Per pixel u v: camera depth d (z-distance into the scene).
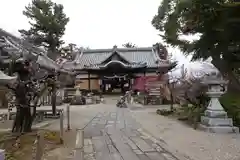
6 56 7.07
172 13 7.66
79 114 13.02
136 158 4.97
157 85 19.41
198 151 5.29
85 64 32.28
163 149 5.65
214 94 7.92
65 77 12.96
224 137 6.68
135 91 28.69
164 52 32.62
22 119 7.47
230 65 7.34
